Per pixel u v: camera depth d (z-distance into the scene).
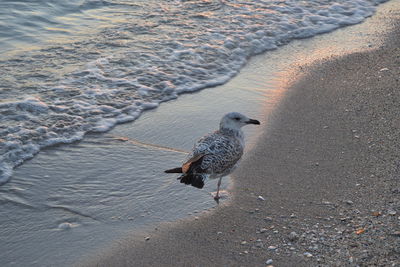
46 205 7.37
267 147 8.75
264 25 14.62
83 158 8.55
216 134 7.25
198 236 6.66
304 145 8.77
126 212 7.23
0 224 6.94
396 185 7.32
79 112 9.98
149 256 6.32
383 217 6.59
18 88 10.65
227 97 10.76
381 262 5.70
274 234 6.56
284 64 12.45
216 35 13.77
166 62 12.19
